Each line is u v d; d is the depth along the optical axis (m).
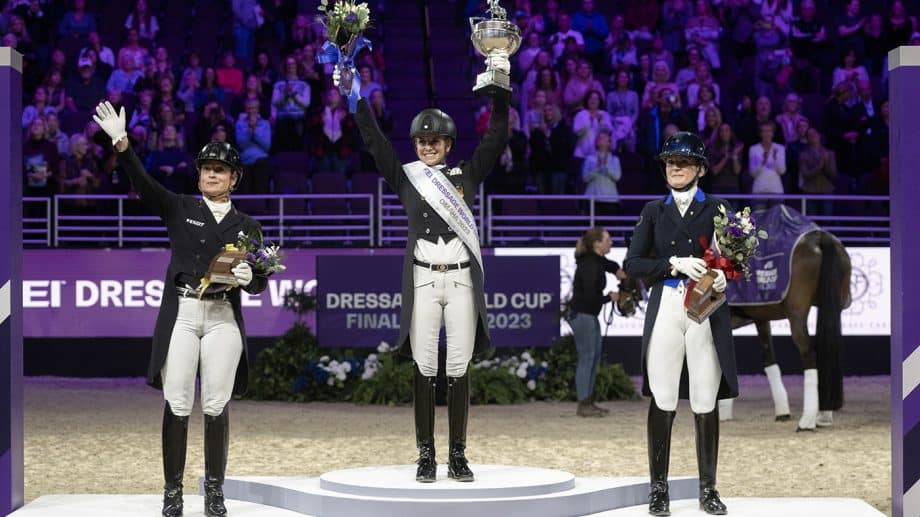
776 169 48.56
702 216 18.45
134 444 29.48
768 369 34.16
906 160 18.16
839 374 31.62
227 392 18.03
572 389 40.16
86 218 45.69
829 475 25.34
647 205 19.03
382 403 38.69
